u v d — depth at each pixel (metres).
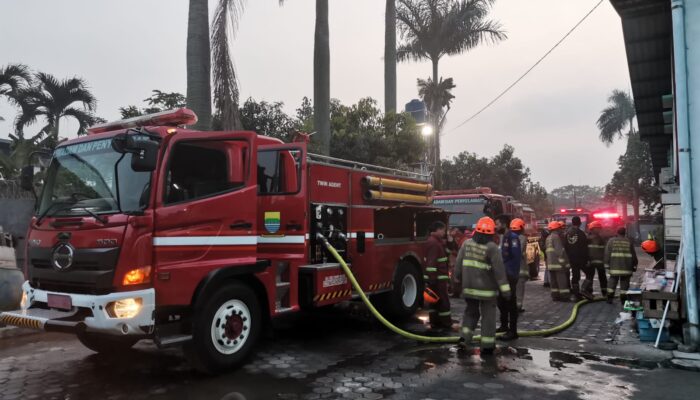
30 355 6.20
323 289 6.50
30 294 5.15
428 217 9.27
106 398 4.62
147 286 4.75
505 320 7.18
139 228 4.73
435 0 25.00
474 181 45.38
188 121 5.79
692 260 6.01
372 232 7.74
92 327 4.53
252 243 5.79
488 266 6.17
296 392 4.77
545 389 4.82
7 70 19.73
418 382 5.05
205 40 11.28
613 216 25.88
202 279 5.19
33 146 13.52
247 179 5.80
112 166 5.02
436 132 25.88
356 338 7.07
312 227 6.65
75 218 4.86
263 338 7.03
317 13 14.20
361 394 4.70
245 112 15.77
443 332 7.49
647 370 5.43
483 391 4.77
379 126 18.53
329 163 7.03
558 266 10.41
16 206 10.47
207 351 5.12
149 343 6.75
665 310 6.39
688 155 6.12
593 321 8.23
